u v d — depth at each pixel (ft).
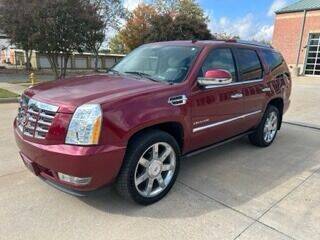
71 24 49.03
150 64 14.11
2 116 25.44
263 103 17.12
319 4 95.61
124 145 10.03
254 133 17.99
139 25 110.93
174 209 11.21
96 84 11.82
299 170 15.16
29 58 92.12
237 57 15.33
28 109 10.80
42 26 47.52
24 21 47.39
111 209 11.05
